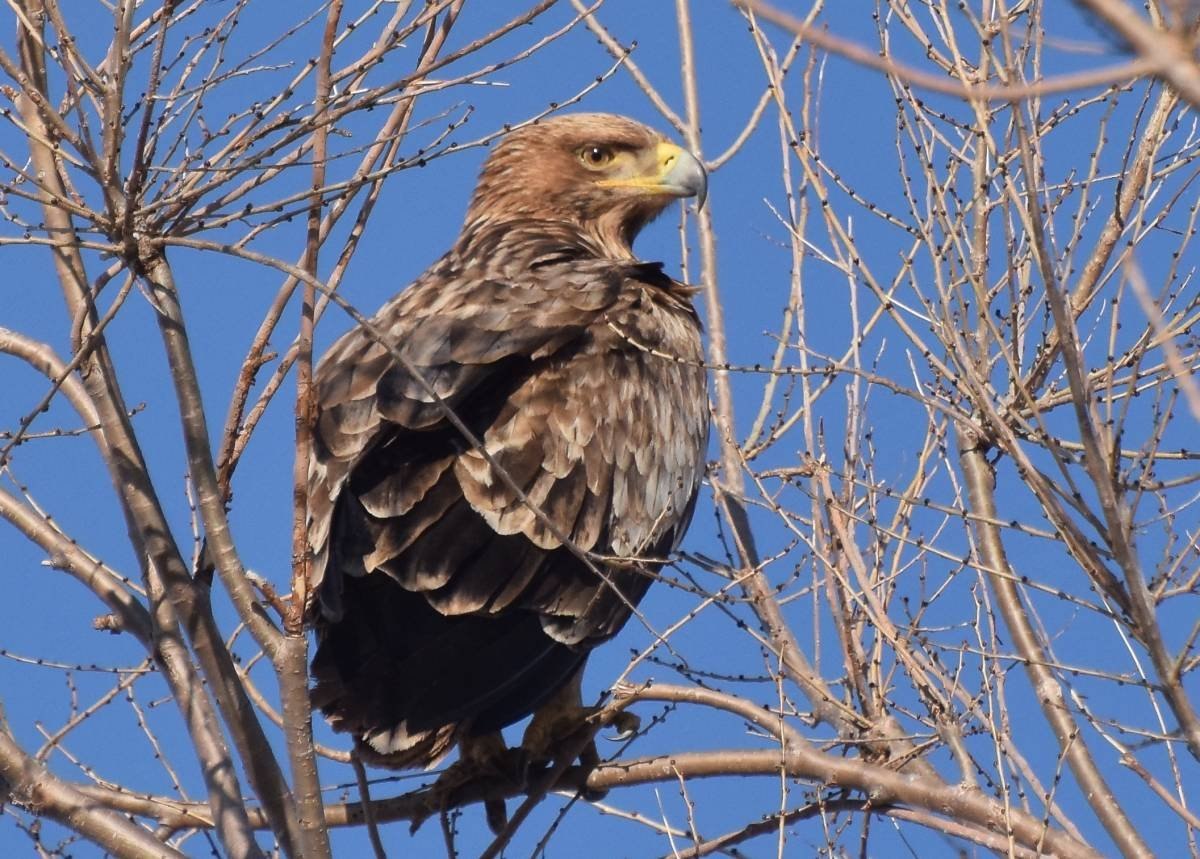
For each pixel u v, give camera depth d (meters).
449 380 11.55
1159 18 6.93
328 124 9.58
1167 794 9.67
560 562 11.48
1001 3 8.98
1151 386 10.86
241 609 8.98
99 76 9.85
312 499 10.92
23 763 10.51
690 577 11.09
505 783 11.76
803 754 10.97
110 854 10.39
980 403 10.20
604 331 12.74
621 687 11.96
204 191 9.56
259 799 9.87
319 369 12.02
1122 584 9.24
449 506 11.07
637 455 12.46
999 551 11.98
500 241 13.95
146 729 11.60
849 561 11.75
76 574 11.25
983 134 10.34
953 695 10.98
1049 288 8.83
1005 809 10.12
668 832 11.03
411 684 10.72
